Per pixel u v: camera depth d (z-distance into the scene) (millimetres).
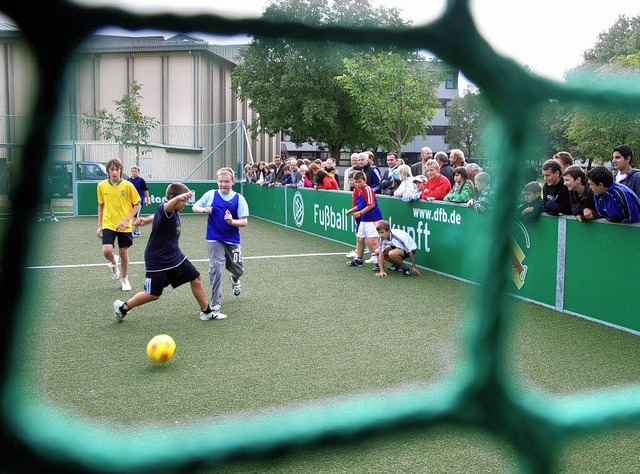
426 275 7742
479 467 2555
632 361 4191
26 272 453
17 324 454
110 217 6762
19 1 440
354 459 2605
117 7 484
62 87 456
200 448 591
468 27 686
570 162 5840
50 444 499
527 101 734
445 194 7957
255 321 5387
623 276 5055
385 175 10992
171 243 5207
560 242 5730
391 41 658
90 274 7762
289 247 10555
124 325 5203
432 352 4426
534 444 779
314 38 631
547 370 3998
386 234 7609
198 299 5379
